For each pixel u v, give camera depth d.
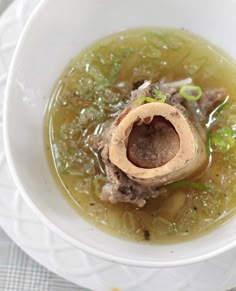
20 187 0.18
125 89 0.22
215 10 0.21
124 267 0.20
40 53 0.20
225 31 0.21
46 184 0.20
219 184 0.20
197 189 0.20
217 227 0.19
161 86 0.21
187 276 0.20
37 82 0.20
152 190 0.20
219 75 0.22
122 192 0.19
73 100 0.21
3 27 0.22
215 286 0.20
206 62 0.22
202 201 0.20
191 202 0.20
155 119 0.18
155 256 0.17
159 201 0.20
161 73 0.22
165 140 0.19
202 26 0.22
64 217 0.19
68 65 0.22
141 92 0.20
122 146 0.18
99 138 0.21
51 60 0.21
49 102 0.21
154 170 0.18
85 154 0.21
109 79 0.22
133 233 0.19
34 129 0.20
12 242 0.24
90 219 0.20
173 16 0.22
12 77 0.19
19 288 0.23
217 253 0.17
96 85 0.22
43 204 0.18
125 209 0.20
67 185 0.20
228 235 0.18
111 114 0.21
